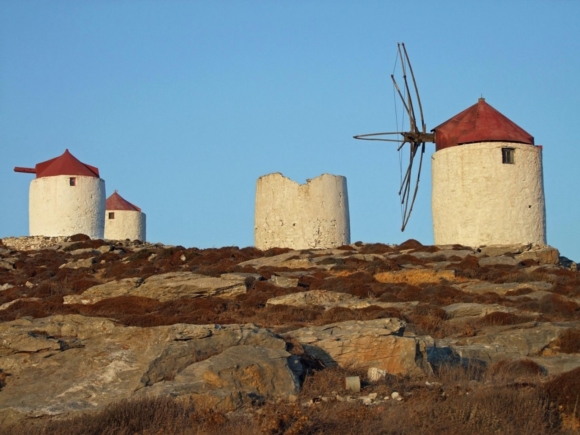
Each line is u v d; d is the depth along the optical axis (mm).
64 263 64500
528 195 61000
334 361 33719
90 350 34094
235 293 48438
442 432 25141
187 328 33438
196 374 30344
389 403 28312
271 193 66312
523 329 39969
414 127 65938
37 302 48062
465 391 29109
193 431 25875
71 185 78562
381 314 41938
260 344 33250
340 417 26500
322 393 30344
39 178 79250
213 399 28297
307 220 65000
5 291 54594
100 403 29750
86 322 37594
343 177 67625
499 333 39438
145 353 32844
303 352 33688
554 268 54656
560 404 27172
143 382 30781
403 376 32500
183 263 62000
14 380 33594
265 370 30453
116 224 97875
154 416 26953
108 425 26328
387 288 49438
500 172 60656
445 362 34688
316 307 44750
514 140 61344
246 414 27797
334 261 57875
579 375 27562
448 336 40312
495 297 46594
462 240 61156
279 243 65438
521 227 60500
